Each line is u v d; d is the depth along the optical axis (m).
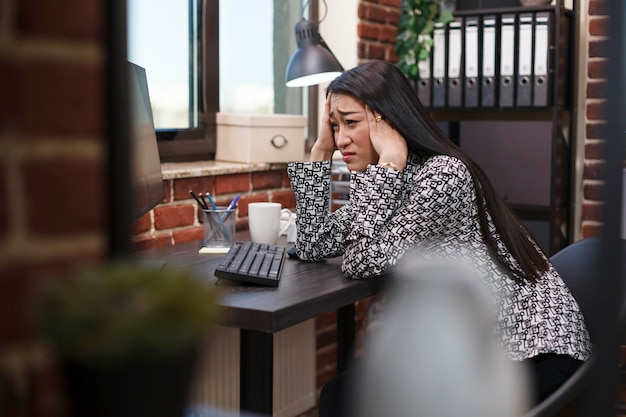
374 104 2.05
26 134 0.45
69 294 0.37
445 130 3.52
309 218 2.10
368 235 1.90
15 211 0.45
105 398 0.37
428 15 3.47
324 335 3.24
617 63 0.49
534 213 3.40
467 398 0.86
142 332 0.36
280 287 1.82
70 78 0.46
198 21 2.95
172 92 2.87
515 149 3.40
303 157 3.08
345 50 3.38
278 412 2.91
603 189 0.51
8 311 0.45
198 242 2.43
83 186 0.47
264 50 3.25
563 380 1.74
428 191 1.89
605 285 0.52
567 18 3.38
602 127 0.50
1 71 0.45
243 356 1.81
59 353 0.37
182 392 0.39
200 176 2.67
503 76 3.38
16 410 0.45
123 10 0.44
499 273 1.83
